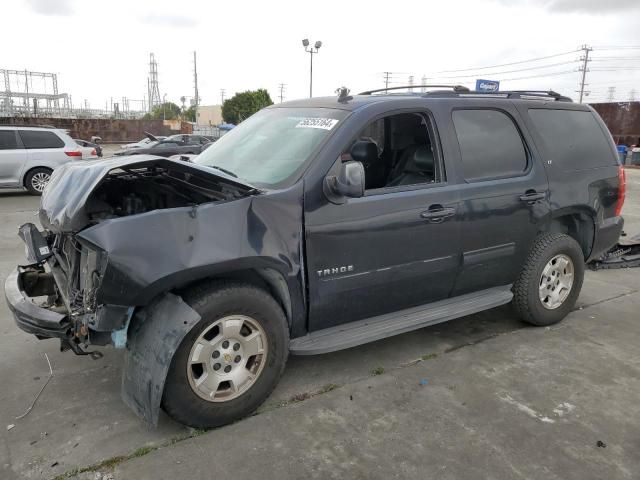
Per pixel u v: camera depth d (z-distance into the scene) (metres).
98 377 3.56
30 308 2.94
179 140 20.36
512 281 4.28
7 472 2.61
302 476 2.61
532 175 4.14
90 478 2.58
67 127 39.22
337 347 3.29
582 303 5.19
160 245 2.63
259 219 2.91
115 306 2.62
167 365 2.65
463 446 2.86
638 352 4.07
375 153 4.13
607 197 4.73
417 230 3.51
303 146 3.33
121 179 3.59
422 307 3.87
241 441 2.88
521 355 3.98
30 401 3.26
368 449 2.82
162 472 2.62
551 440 2.92
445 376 3.64
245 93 56.66
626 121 28.48
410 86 4.20
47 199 3.30
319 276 3.17
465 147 3.82
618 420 3.13
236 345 2.96
